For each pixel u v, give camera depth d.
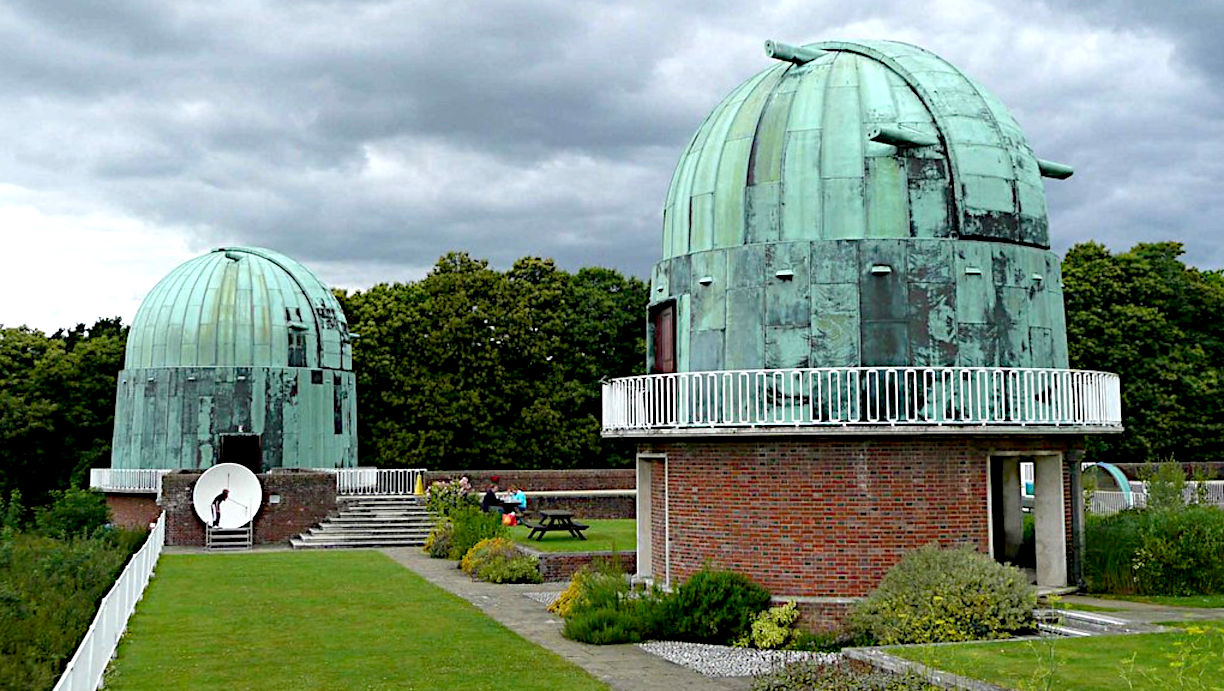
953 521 19.67
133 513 41.12
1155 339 49.16
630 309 59.88
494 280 55.78
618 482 45.34
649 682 15.72
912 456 19.64
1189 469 44.12
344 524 38.28
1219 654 13.90
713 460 20.83
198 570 29.66
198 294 42.81
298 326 43.34
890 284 20.39
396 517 39.12
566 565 27.30
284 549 36.28
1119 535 21.88
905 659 14.42
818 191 20.84
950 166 20.88
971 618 17.27
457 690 15.18
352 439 45.75
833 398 20.28
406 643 18.72
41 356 58.75
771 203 21.16
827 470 19.75
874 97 21.36
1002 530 23.80
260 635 19.47
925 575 18.05
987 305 20.62
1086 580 21.42
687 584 19.59
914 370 19.56
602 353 59.38
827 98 21.56
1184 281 50.81
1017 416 20.50
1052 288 21.73
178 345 42.19
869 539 19.50
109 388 58.75
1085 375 20.80
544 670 16.50
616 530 36.38
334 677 16.02
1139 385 48.16
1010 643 15.58
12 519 37.53
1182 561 21.09
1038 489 21.44
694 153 23.14
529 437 54.41
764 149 21.55
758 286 21.03
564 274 58.41
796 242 20.77
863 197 20.67
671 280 22.88
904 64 21.91
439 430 53.38
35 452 56.78
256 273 43.84
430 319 55.12
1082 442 21.55
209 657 17.48
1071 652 14.63
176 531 37.22
